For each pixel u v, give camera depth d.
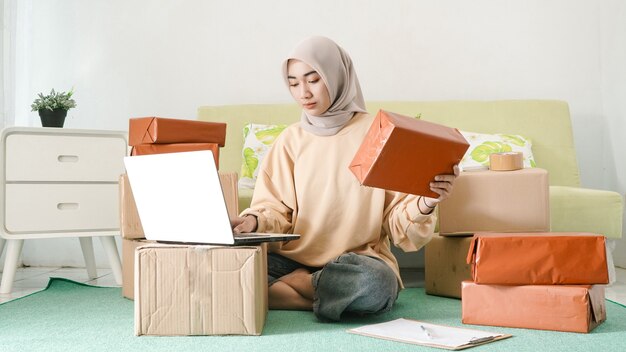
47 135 2.83
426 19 3.54
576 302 1.74
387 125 1.58
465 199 2.23
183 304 1.71
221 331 1.70
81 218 2.90
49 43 3.59
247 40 3.58
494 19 3.53
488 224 2.21
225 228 1.67
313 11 3.56
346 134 2.10
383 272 1.85
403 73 3.55
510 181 2.19
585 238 1.76
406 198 2.01
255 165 3.13
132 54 3.58
